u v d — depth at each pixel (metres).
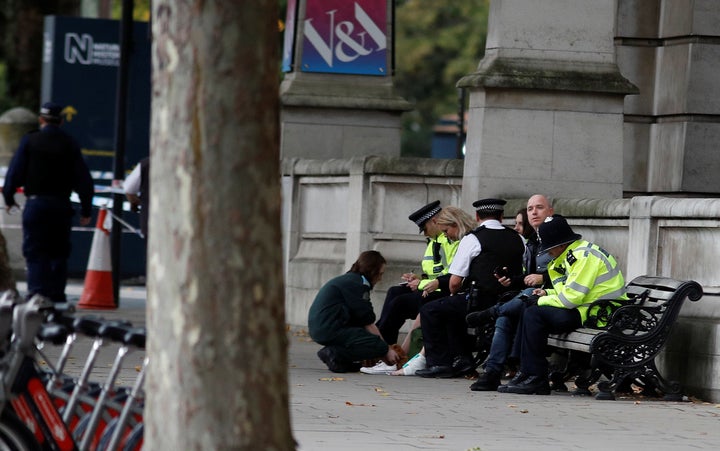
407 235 51.22
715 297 36.97
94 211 77.62
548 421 31.69
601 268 36.56
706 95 52.38
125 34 61.09
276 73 15.55
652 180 53.59
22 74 106.88
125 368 38.53
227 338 15.13
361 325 41.75
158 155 15.36
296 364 43.56
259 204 15.30
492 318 38.50
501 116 46.84
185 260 15.15
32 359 19.59
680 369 36.97
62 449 19.78
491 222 41.19
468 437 28.66
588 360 38.03
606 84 46.81
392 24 61.66
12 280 27.77
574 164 47.09
